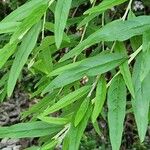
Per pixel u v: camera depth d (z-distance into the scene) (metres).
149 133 2.30
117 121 0.53
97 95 0.55
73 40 0.75
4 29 0.56
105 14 0.84
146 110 0.53
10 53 0.56
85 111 0.55
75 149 0.55
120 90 0.54
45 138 0.70
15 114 2.99
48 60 0.68
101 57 0.54
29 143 2.69
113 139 0.53
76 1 0.82
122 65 0.54
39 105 0.74
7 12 2.55
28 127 0.58
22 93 2.94
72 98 0.55
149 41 0.51
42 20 0.57
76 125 0.55
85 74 0.54
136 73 0.54
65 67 0.54
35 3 0.57
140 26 0.52
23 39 0.57
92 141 2.31
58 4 0.54
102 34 0.52
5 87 0.82
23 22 0.54
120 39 0.52
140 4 1.57
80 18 0.81
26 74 2.69
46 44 0.63
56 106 0.54
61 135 0.58
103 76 0.56
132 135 2.28
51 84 0.54
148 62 0.50
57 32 0.54
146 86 0.53
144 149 2.28
